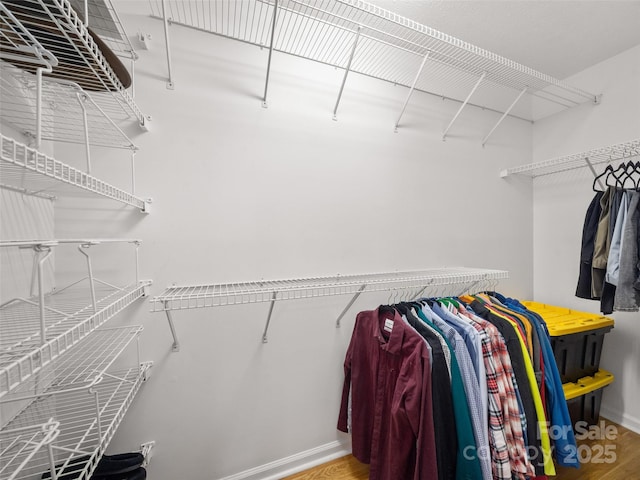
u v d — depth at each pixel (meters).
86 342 1.02
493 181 1.92
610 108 1.67
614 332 1.68
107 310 0.72
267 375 1.28
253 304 1.25
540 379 1.14
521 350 1.10
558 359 1.45
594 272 1.38
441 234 1.72
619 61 1.64
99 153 1.04
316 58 1.36
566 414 1.15
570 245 1.88
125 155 1.07
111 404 1.01
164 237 1.12
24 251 0.79
